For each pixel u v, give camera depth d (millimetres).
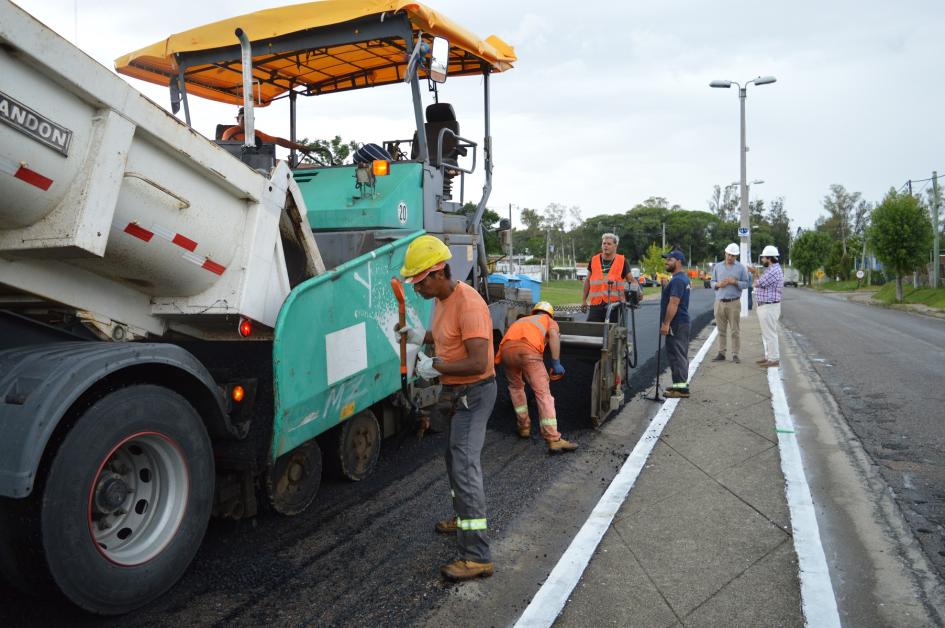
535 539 3996
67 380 2711
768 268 9930
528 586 3420
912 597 3297
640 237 119562
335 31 5273
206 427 3506
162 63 5875
